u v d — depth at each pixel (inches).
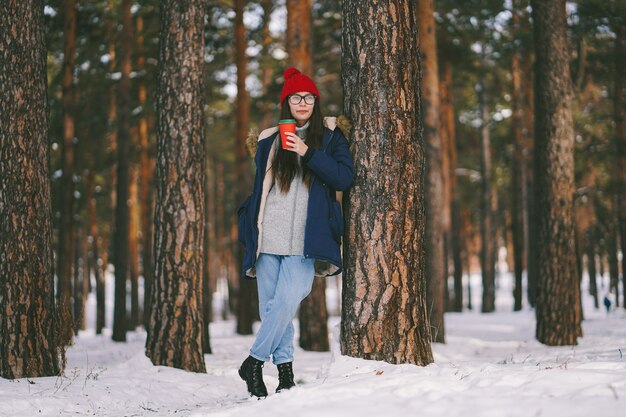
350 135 171.5
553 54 477.7
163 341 282.5
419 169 172.7
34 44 250.5
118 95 675.4
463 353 454.3
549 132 475.5
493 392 117.9
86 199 928.3
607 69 762.2
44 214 249.6
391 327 164.4
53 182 803.4
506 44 866.1
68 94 643.5
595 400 105.1
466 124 1247.5
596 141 876.6
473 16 782.5
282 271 157.3
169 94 292.8
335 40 709.3
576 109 901.2
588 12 679.7
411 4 176.2
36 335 242.4
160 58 297.7
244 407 135.3
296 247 157.1
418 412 107.5
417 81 175.2
